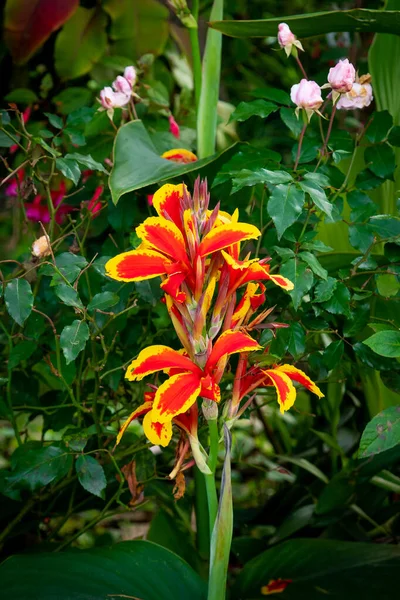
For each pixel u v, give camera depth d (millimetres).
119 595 1244
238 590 1442
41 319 1390
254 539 1667
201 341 1127
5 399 1510
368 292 1353
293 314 1398
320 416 1822
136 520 2105
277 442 1919
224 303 1150
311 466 1681
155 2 1905
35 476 1301
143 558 1313
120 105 1449
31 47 1848
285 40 1321
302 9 2561
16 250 1919
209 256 1199
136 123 1478
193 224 1121
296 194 1231
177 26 1979
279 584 1407
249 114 1383
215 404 1151
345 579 1381
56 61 1916
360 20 1368
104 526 2092
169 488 1641
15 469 1310
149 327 1506
